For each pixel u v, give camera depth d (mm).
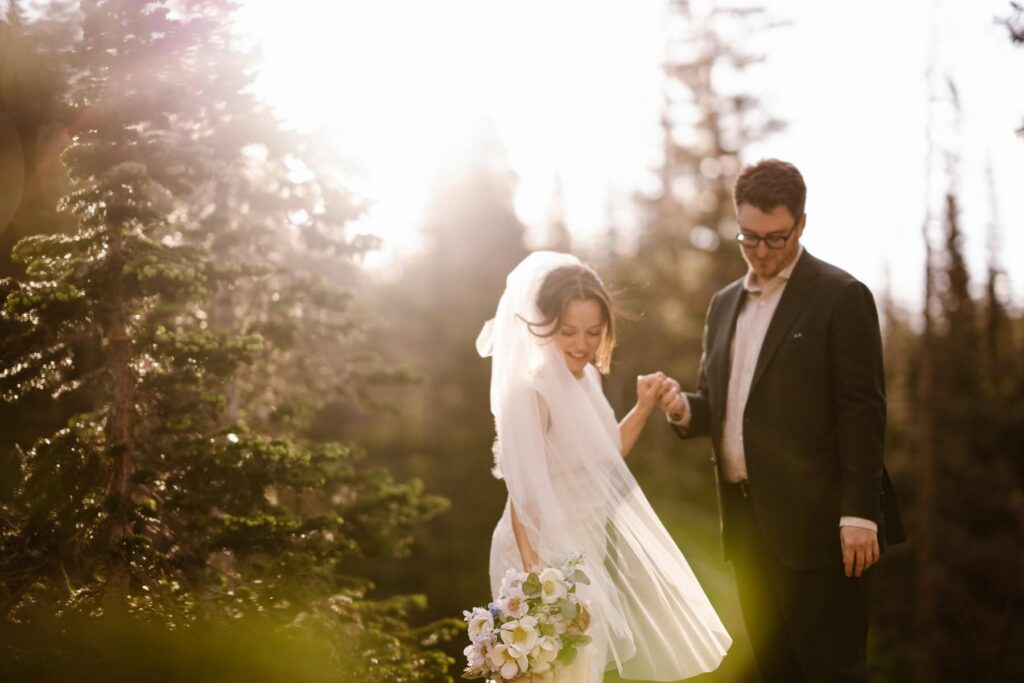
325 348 7859
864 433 4105
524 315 3984
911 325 23406
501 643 3516
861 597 4227
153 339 4621
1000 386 21766
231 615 4383
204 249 5117
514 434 3797
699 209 23484
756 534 4453
